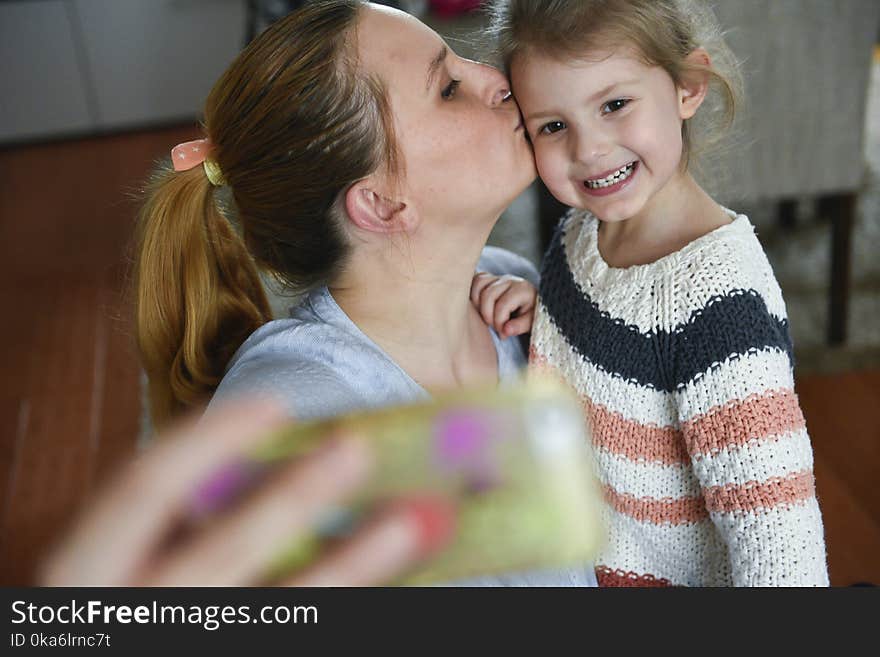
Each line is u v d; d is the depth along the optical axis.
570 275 1.10
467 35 1.15
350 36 0.93
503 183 1.00
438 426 0.33
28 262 3.36
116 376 2.77
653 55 0.98
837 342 2.54
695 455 0.97
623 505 1.08
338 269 1.02
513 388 0.34
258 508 0.31
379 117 0.94
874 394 2.38
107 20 3.98
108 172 3.91
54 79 4.05
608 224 1.10
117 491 0.32
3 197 3.80
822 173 2.38
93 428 2.58
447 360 1.08
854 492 2.14
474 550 0.32
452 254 1.02
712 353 0.94
